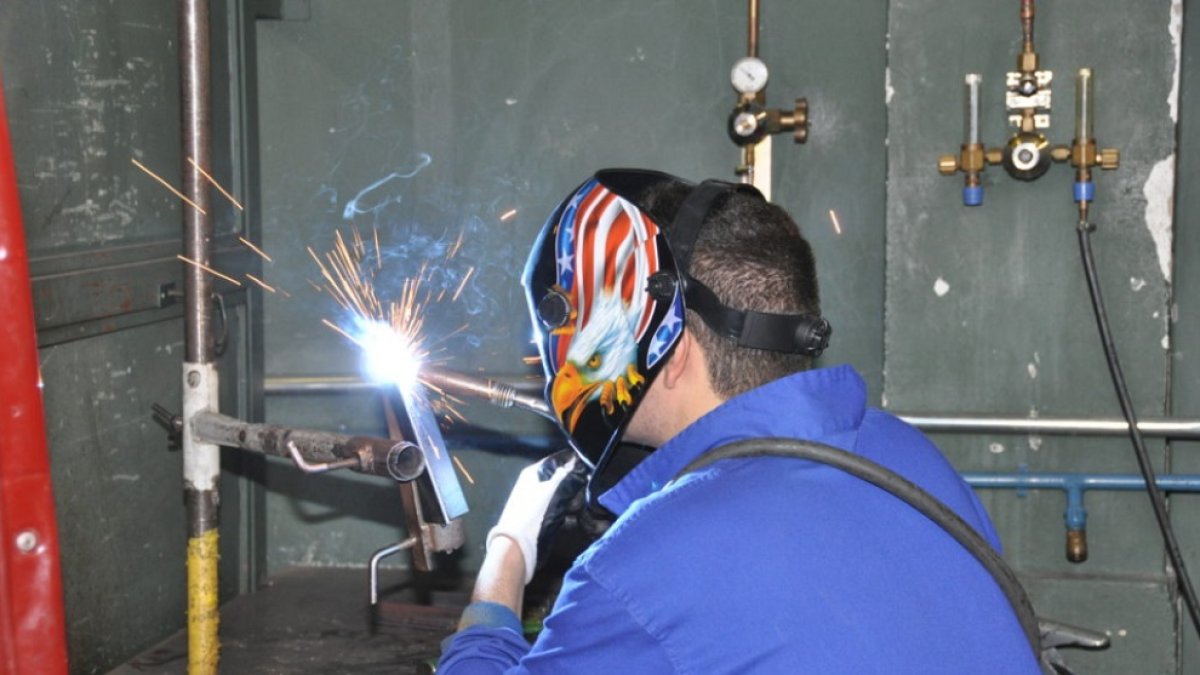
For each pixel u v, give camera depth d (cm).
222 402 273
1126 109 248
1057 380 257
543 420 281
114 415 236
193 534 180
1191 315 257
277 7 278
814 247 273
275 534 295
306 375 288
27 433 121
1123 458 258
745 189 115
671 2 271
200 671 182
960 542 103
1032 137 247
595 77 275
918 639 98
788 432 106
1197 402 259
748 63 253
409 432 138
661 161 275
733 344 109
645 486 109
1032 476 258
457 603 271
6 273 120
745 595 96
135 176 240
